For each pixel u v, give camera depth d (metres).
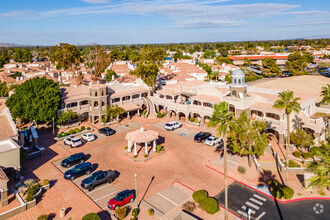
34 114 52.53
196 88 63.09
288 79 104.75
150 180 34.91
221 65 145.12
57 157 42.47
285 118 47.81
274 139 49.38
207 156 42.72
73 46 96.38
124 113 68.75
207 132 52.88
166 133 54.59
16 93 56.25
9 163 33.41
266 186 33.34
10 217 26.95
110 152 44.59
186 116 60.72
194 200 29.89
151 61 81.19
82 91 62.94
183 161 40.88
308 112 54.06
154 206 28.98
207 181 34.66
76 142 46.72
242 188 32.88
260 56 186.00
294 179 35.12
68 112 55.41
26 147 44.00
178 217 27.09
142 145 47.44
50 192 31.78
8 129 39.88
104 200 30.17
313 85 90.12
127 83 80.94
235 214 27.61
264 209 28.47
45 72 112.94
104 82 99.06
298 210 28.30
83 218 24.80
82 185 32.16
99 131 54.47
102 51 126.50
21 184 32.41
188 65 127.75
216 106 26.23
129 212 27.83
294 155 41.91
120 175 36.34
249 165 38.97
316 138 46.75
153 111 67.00
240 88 51.16
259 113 52.59
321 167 24.36
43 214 27.45
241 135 37.22
